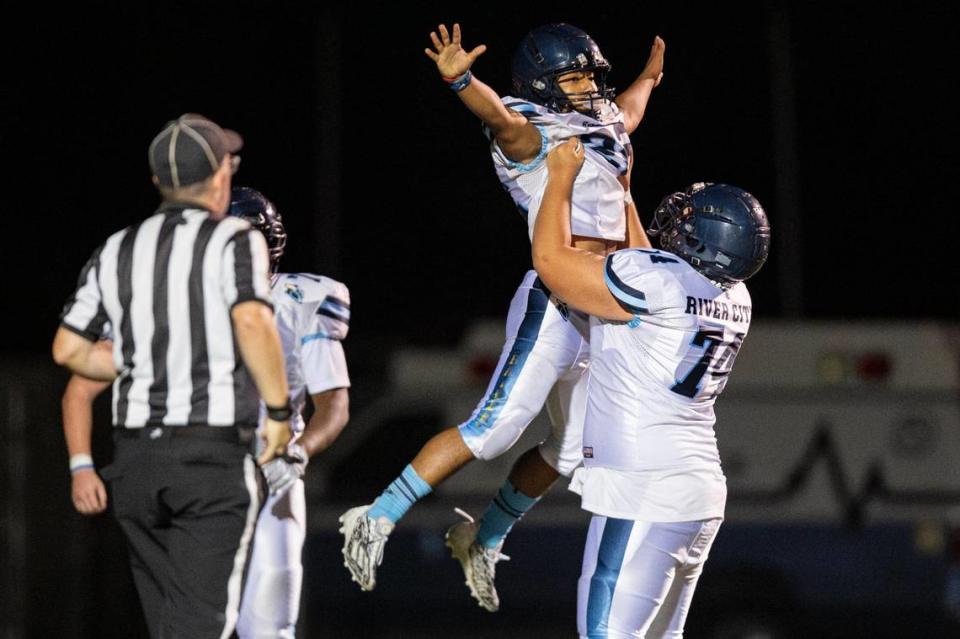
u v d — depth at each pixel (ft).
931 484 99.91
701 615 100.83
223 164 47.16
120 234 46.75
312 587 98.84
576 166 54.44
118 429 46.52
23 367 104.58
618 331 52.80
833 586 99.91
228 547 46.21
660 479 52.11
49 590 102.17
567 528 99.04
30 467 103.04
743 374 101.76
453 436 55.52
